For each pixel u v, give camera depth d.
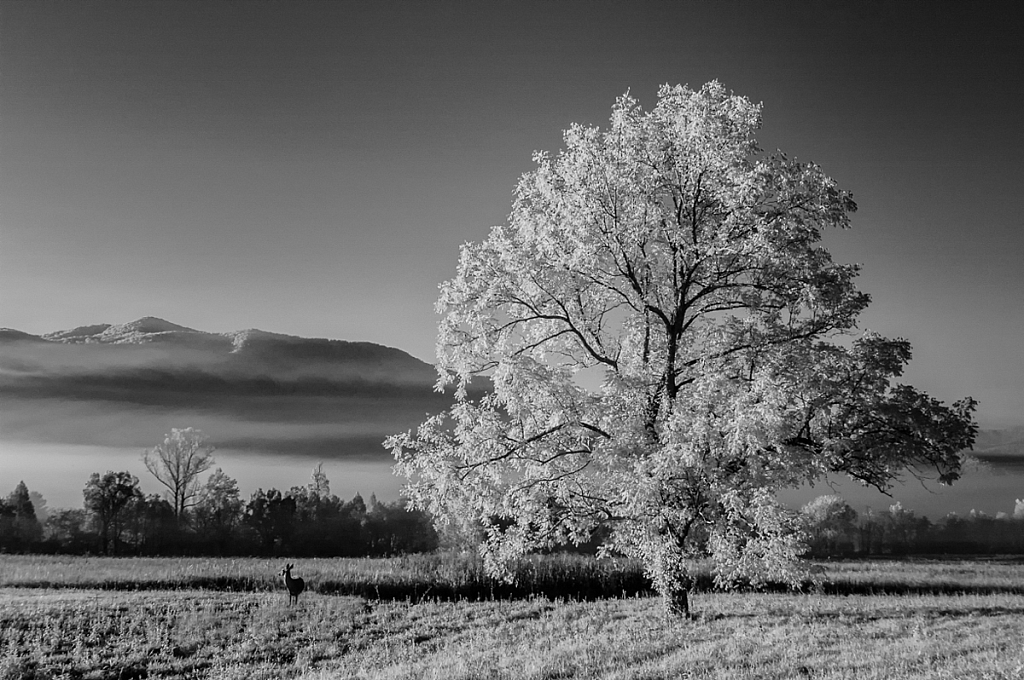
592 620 26.61
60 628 27.42
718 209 23.08
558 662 19.28
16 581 41.19
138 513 99.56
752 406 19.28
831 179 21.27
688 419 19.38
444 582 38.94
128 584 41.59
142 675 23.70
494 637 25.66
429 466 22.89
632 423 21.41
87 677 23.14
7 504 101.50
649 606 29.41
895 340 21.09
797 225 20.95
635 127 23.12
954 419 20.66
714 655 18.44
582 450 23.09
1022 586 41.59
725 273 23.02
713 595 33.19
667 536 20.47
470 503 23.42
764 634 21.02
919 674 15.02
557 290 23.95
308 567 50.94
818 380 20.52
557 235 23.47
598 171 23.50
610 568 39.12
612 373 22.34
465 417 23.52
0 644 25.48
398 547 97.81
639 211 22.73
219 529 102.06
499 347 23.78
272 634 27.73
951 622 22.41
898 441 20.61
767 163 21.75
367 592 38.19
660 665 17.72
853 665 16.36
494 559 23.88
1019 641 18.38
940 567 59.22
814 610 26.12
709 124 21.81
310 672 23.33
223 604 32.19
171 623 28.78
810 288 20.75
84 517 100.31
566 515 23.27
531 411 22.91
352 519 107.31
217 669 24.23
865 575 45.78
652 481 19.41
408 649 25.33
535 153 24.00
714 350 22.94
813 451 21.17
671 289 23.67
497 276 23.53
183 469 111.50
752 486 20.03
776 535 19.69
